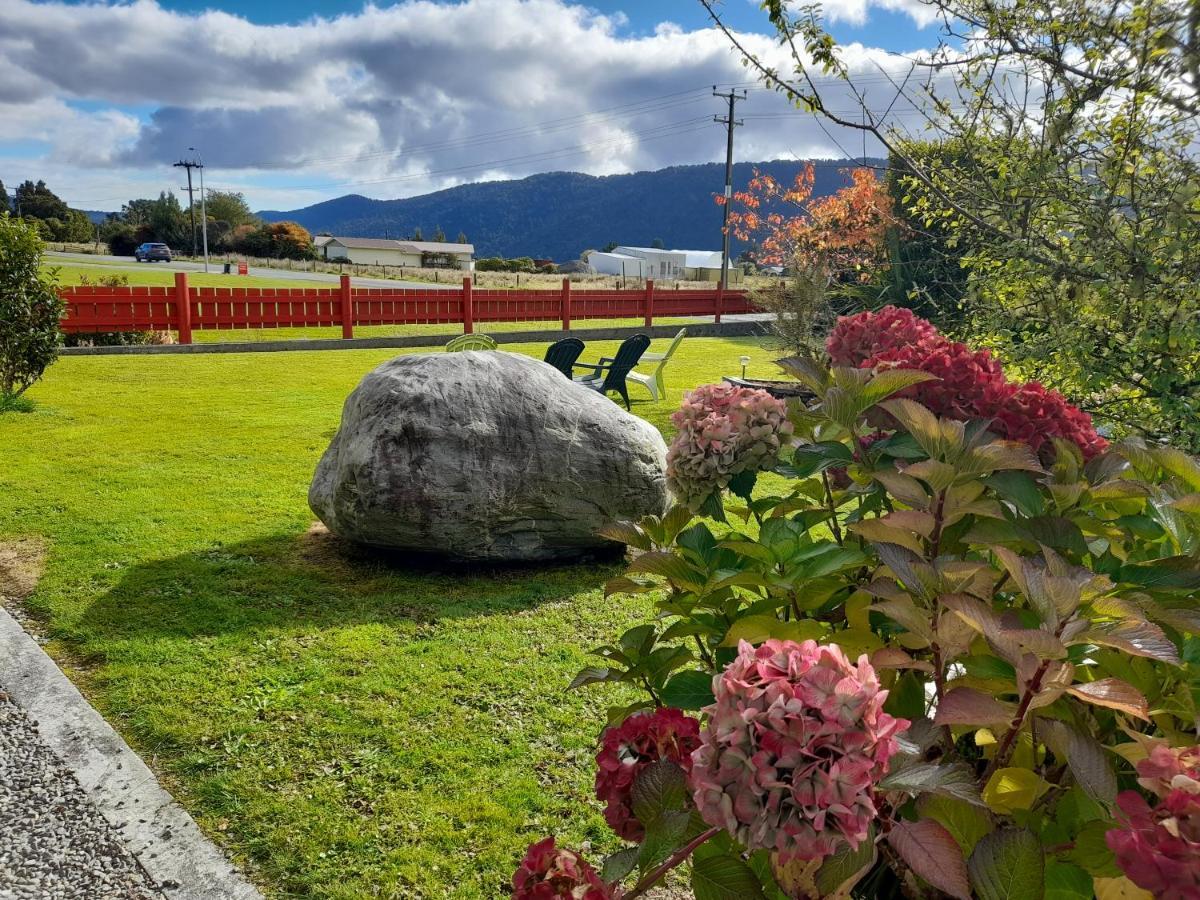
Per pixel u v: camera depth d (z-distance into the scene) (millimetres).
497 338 18906
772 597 1749
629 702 3533
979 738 1569
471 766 3053
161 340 16906
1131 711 1083
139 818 2719
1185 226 3178
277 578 4793
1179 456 1491
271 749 3123
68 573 4730
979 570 1351
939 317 5121
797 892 1193
